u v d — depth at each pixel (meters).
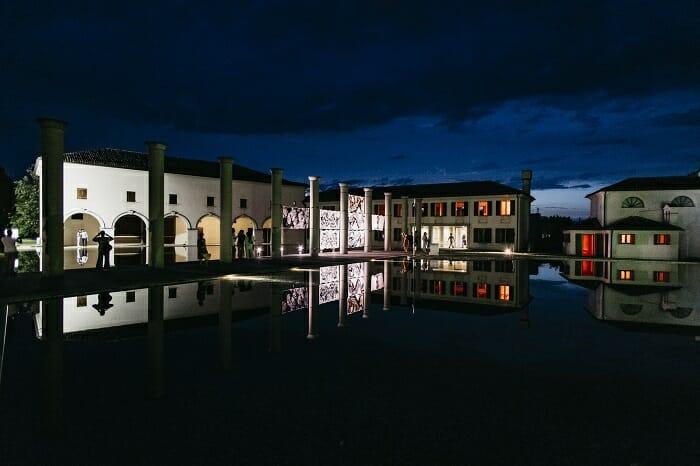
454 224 49.09
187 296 15.28
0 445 4.92
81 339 9.62
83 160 40.69
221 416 5.77
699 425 5.74
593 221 44.31
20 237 51.69
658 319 12.83
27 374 7.33
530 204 52.72
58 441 5.04
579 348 9.41
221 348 9.08
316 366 7.92
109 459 4.66
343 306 14.42
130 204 42.72
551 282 22.36
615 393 6.81
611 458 4.89
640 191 40.53
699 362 8.45
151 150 22.06
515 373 7.70
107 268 21.09
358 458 4.78
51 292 14.28
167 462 4.62
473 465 4.69
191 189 46.16
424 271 26.50
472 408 6.17
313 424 5.59
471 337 10.32
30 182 52.31
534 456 4.91
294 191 55.59
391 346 9.41
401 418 5.81
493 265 31.22
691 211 39.06
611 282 22.59
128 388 6.74
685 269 29.97
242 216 49.97
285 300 15.09
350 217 39.09
